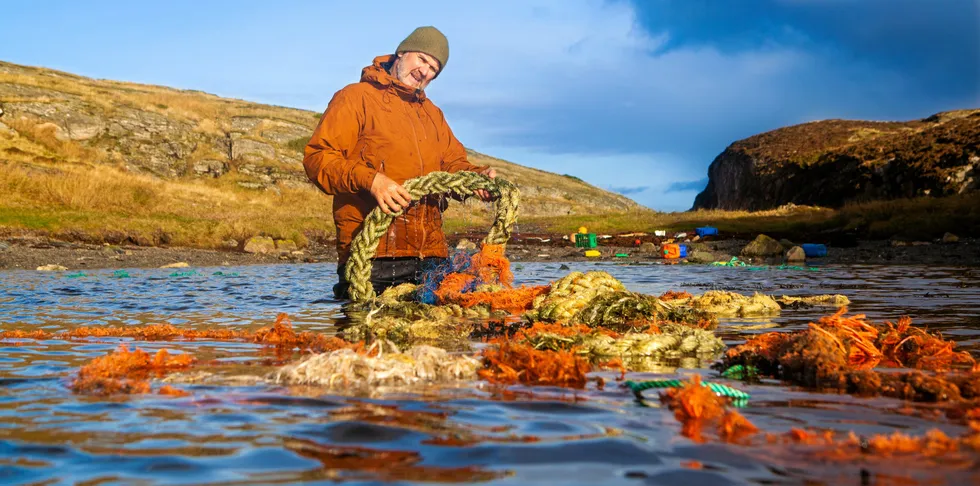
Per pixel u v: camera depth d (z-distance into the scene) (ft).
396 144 27.48
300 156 180.04
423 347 12.45
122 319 20.27
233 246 65.46
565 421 8.70
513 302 22.39
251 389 10.55
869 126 170.71
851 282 33.47
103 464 7.03
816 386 11.01
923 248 60.08
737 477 6.53
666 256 61.16
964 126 121.49
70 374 11.87
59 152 133.18
